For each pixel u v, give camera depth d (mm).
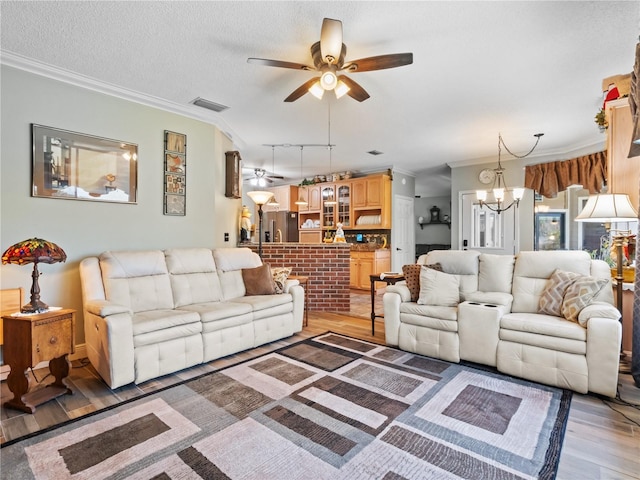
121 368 2330
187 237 3848
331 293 4848
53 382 2439
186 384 2432
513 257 3178
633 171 2771
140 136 3438
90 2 1990
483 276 3203
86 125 3059
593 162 4883
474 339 2732
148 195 3502
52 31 2289
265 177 8203
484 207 6113
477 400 2182
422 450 1682
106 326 2303
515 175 5820
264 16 2143
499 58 2654
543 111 3779
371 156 5969
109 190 3209
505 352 2578
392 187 6957
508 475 1507
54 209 2893
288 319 3541
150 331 2496
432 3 2018
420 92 3285
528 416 1990
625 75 2725
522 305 2889
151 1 1988
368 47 2504
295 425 1902
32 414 2031
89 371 2707
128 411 2059
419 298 3133
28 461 1602
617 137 2834
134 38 2383
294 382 2459
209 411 2057
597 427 1876
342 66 2328
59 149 2902
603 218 2539
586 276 2633
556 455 1637
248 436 1800
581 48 2506
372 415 2006
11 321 2121
